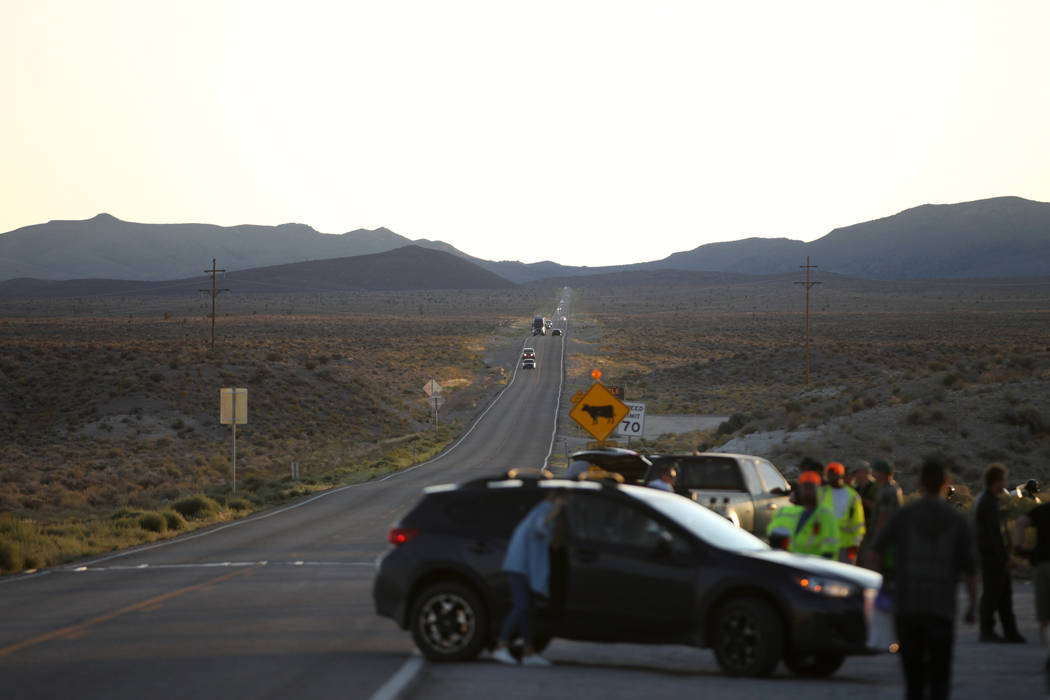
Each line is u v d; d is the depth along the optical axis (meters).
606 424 119.50
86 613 56.78
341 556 87.38
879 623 36.50
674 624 39.19
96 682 36.97
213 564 83.12
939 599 28.72
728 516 67.06
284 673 38.09
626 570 39.72
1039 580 39.81
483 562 41.16
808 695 34.25
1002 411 165.75
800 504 49.94
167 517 124.25
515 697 33.19
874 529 49.44
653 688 35.28
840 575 38.50
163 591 66.12
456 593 41.06
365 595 63.31
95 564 85.94
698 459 70.81
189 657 42.12
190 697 33.78
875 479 55.47
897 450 158.50
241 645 45.25
